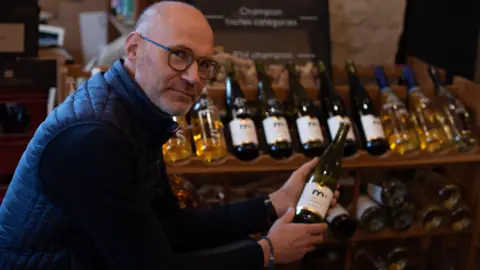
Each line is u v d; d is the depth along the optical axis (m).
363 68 2.13
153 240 1.10
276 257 1.30
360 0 2.39
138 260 1.08
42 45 2.51
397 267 2.02
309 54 2.25
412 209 1.94
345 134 1.70
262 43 2.21
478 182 2.00
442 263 2.14
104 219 1.03
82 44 3.43
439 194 1.98
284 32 2.24
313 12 2.27
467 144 1.87
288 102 1.88
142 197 1.09
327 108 1.89
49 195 1.05
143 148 1.11
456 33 2.46
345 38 2.42
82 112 1.03
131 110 1.09
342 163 1.73
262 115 1.82
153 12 1.09
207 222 1.46
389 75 2.16
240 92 1.85
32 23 2.06
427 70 2.16
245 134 1.66
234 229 1.48
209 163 1.67
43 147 1.03
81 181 1.00
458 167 2.04
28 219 1.10
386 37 2.45
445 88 2.00
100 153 1.00
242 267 1.24
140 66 1.09
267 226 1.51
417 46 2.54
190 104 1.11
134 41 1.10
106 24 3.31
